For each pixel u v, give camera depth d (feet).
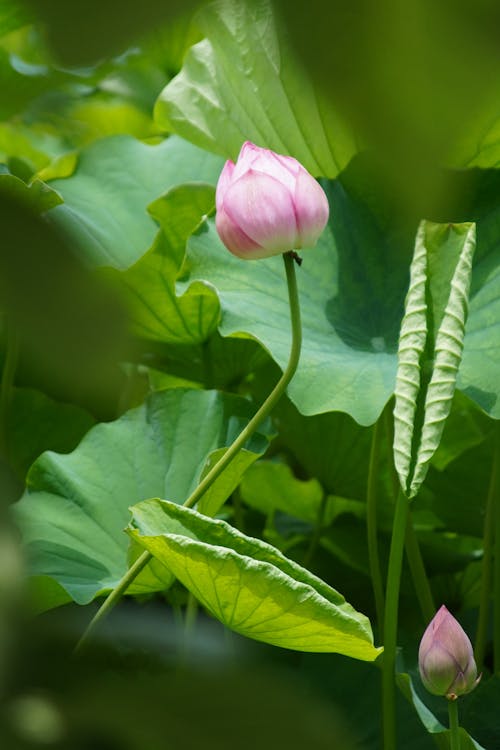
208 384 15.56
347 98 3.06
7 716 3.55
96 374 3.22
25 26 3.67
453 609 16.15
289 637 13.67
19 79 3.94
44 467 14.74
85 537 14.65
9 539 3.73
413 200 3.24
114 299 3.27
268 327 14.71
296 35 3.07
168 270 15.15
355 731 14.67
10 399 15.64
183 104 15.74
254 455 14.37
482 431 16.21
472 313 14.79
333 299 15.03
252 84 15.31
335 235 15.17
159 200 15.19
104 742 3.55
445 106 3.04
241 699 3.56
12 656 3.63
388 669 14.21
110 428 14.92
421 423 13.99
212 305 15.17
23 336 3.22
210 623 15.55
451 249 14.03
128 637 4.75
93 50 3.04
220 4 3.54
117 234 15.79
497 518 15.24
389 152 3.13
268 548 13.70
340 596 13.67
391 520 16.10
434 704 14.48
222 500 14.53
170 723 3.55
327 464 15.92
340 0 3.04
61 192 15.88
